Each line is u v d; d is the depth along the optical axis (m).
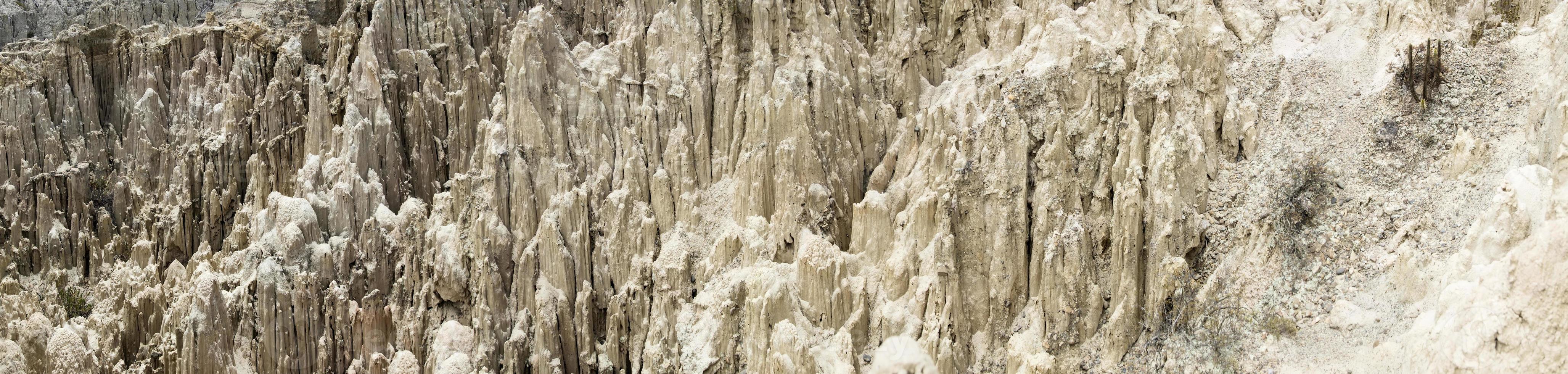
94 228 34.44
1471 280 20.98
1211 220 26.11
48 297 32.31
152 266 31.36
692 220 28.16
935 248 25.22
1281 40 29.39
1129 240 25.08
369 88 30.78
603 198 28.53
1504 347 19.16
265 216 29.38
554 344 26.94
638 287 27.19
